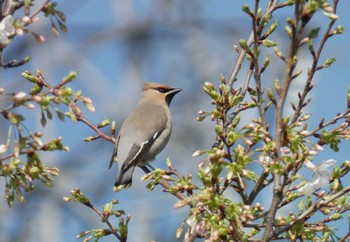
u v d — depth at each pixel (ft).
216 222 25.54
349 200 27.55
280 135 25.89
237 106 32.30
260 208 27.37
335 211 27.63
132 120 44.34
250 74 33.32
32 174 24.88
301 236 27.43
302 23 25.46
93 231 28.89
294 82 52.70
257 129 27.58
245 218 25.54
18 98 23.40
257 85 27.55
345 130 27.35
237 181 27.45
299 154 26.17
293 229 27.04
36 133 24.00
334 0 26.73
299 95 27.43
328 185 28.63
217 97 30.09
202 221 25.90
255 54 27.73
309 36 25.66
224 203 26.05
